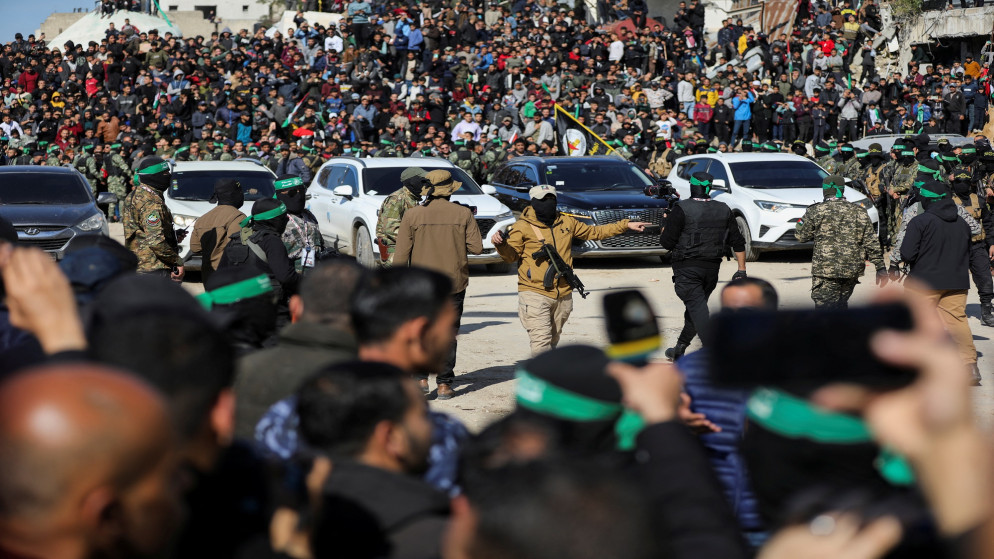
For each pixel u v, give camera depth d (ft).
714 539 8.05
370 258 65.41
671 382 8.95
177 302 13.58
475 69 138.92
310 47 140.67
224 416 9.06
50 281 10.47
